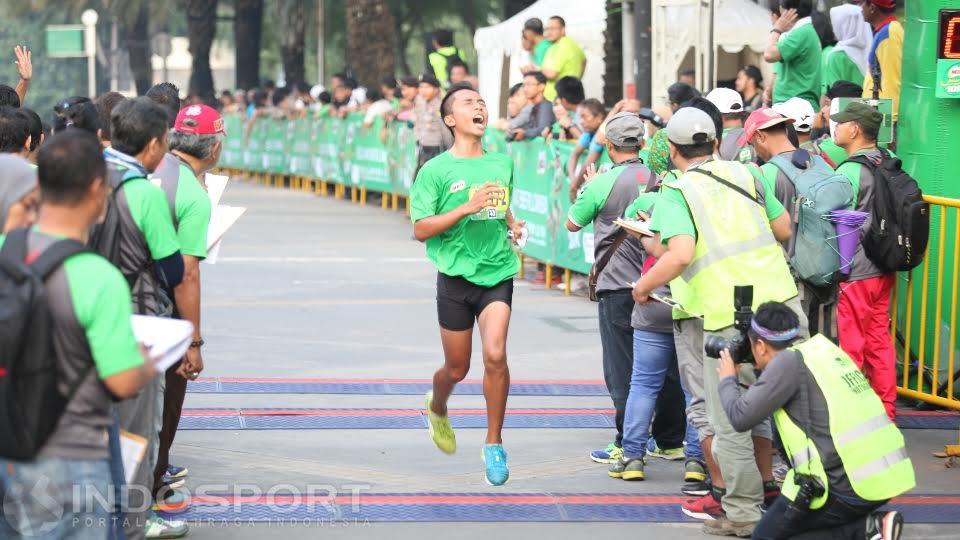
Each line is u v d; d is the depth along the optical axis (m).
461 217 7.85
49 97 74.69
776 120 8.69
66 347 4.79
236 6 46.88
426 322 14.19
